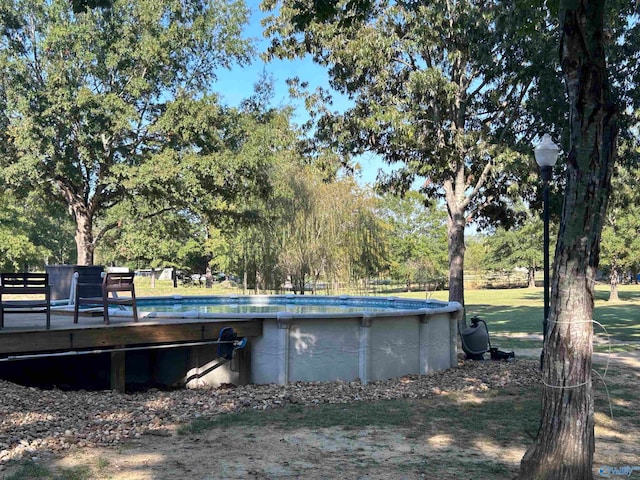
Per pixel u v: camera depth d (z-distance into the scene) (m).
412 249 59.44
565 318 4.59
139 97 22.72
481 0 14.43
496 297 46.41
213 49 24.62
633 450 6.22
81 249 23.86
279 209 26.69
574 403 4.54
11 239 41.69
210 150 22.86
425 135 15.06
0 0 21.38
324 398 8.39
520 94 15.30
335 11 7.73
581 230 4.57
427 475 5.23
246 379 9.44
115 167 21.09
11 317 10.02
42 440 5.91
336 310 15.10
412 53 15.27
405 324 10.20
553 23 14.09
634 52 14.01
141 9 22.19
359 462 5.59
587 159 4.53
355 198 27.67
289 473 5.23
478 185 15.55
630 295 44.66
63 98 20.39
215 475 5.13
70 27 21.03
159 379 9.98
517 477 4.73
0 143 21.88
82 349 8.45
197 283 64.19
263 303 18.72
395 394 8.80
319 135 16.50
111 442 6.08
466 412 7.74
